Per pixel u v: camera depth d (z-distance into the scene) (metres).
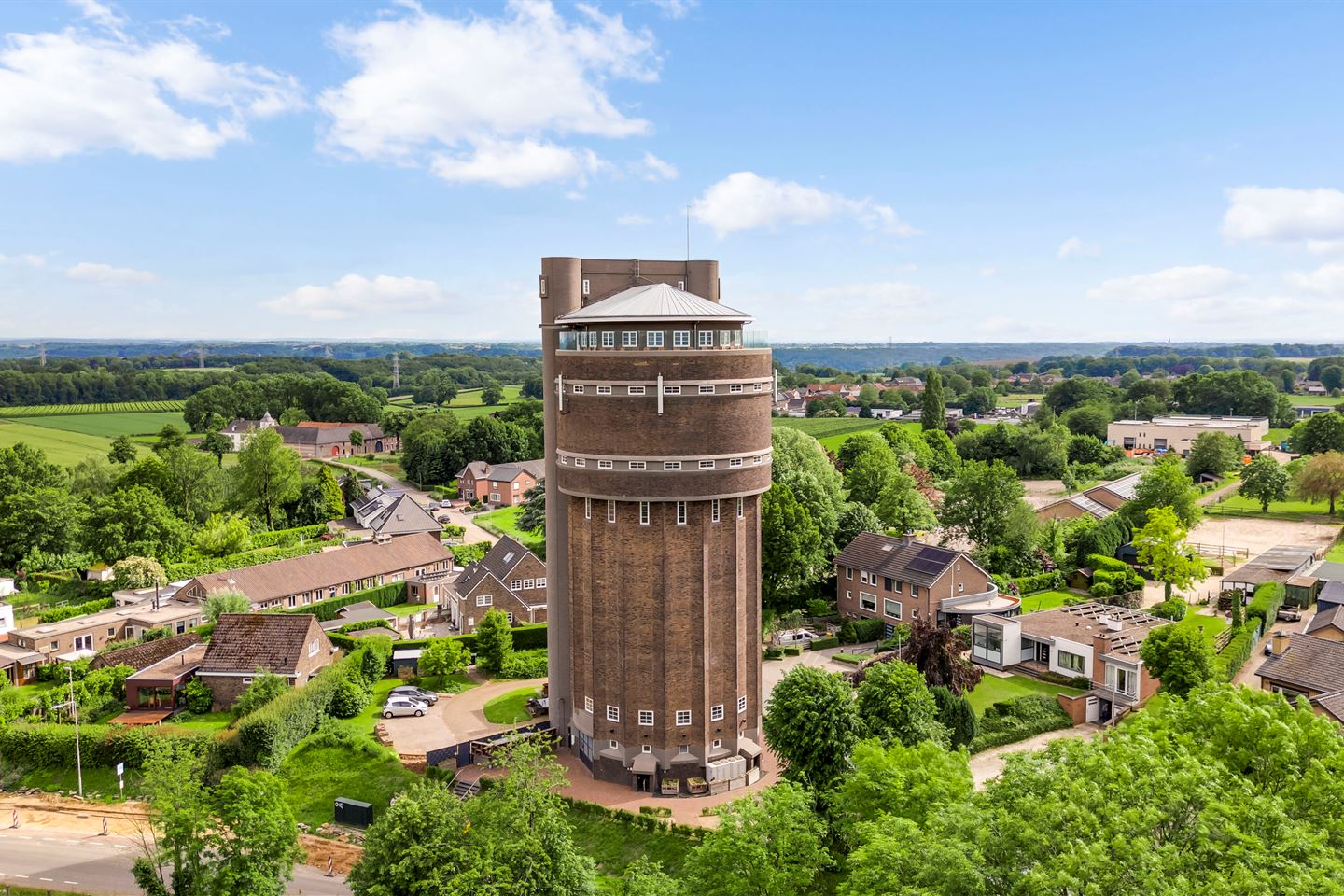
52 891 53.41
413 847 41.91
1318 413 195.88
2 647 89.50
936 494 144.50
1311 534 142.25
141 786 48.81
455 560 133.62
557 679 69.19
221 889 45.22
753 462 62.06
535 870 42.03
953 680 67.44
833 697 56.59
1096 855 29.47
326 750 69.06
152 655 83.94
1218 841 32.09
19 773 68.31
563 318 61.81
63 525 127.06
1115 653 76.81
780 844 42.34
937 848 32.81
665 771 61.19
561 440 63.56
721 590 62.22
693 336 59.66
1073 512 135.62
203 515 152.50
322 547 141.38
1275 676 68.94
